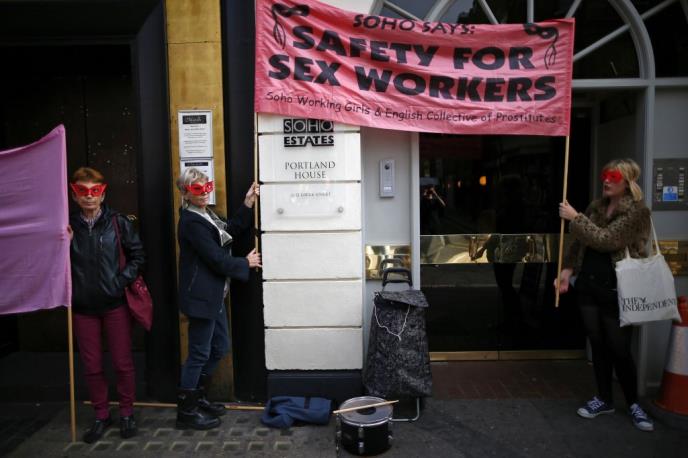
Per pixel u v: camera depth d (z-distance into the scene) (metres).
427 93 3.57
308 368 3.70
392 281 3.66
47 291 3.14
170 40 3.54
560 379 4.16
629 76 3.82
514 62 3.57
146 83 3.60
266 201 3.60
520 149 4.43
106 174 4.70
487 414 3.57
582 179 4.50
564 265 3.62
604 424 3.42
